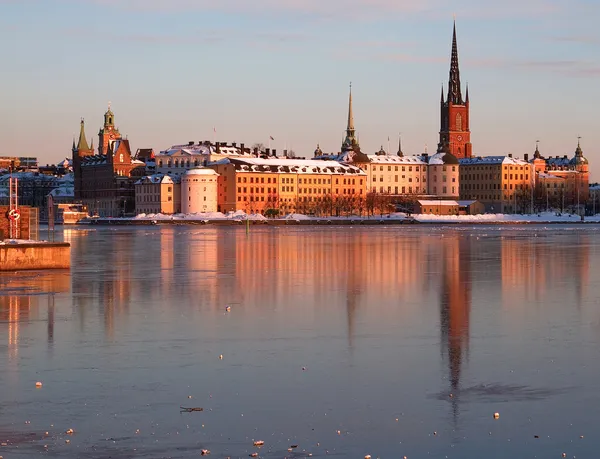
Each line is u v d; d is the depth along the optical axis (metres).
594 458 54.59
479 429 59.22
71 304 109.94
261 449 55.75
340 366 75.12
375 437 57.84
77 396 66.06
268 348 82.38
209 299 115.81
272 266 167.25
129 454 54.81
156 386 68.81
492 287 129.38
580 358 77.81
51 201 186.00
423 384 69.31
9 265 149.62
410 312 103.69
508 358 77.88
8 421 60.53
